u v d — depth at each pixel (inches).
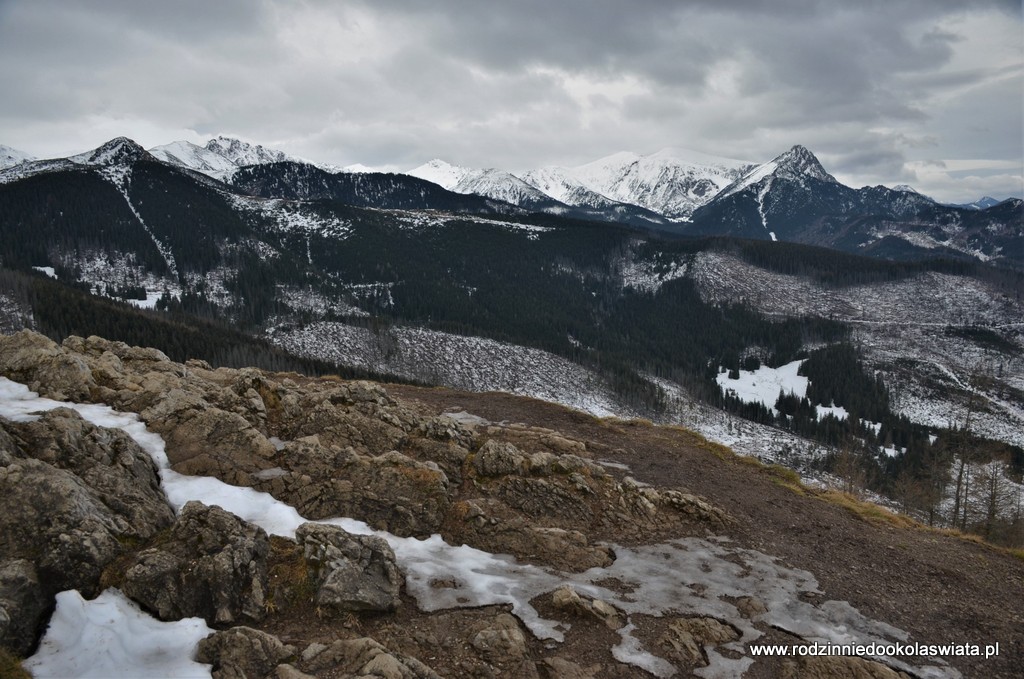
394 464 789.9
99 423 708.0
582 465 911.7
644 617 577.6
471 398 1453.0
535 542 706.2
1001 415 6353.3
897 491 2802.7
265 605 494.9
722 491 957.2
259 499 671.1
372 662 431.5
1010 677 536.4
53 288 5556.1
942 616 636.7
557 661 493.0
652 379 7150.6
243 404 857.5
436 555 663.1
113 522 522.6
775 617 601.6
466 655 489.1
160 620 452.1
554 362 6899.6
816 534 837.2
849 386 7219.5
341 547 580.4
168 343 4867.1
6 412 652.7
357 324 7096.5
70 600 430.3
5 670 362.9
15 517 471.2
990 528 1932.8
